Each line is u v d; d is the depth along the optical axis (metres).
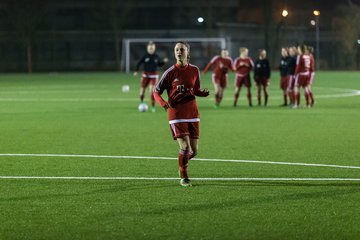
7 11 156.00
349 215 17.53
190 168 24.84
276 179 22.56
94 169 24.61
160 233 15.90
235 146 31.06
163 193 20.28
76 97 68.81
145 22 172.12
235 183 21.88
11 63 160.88
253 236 15.66
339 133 36.25
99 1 162.00
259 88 56.56
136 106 57.12
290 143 32.09
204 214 17.66
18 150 29.81
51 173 23.80
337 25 160.25
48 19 167.75
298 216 17.45
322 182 22.03
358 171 24.14
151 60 51.59
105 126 40.41
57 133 36.62
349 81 100.81
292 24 168.00
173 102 21.64
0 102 61.97
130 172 23.97
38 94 74.06
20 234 15.90
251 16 173.50
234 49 165.75
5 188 21.12
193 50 164.12
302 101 62.50
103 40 164.75
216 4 168.25
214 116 46.81
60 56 163.88
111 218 17.28
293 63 54.44
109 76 127.12
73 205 18.73
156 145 31.45
